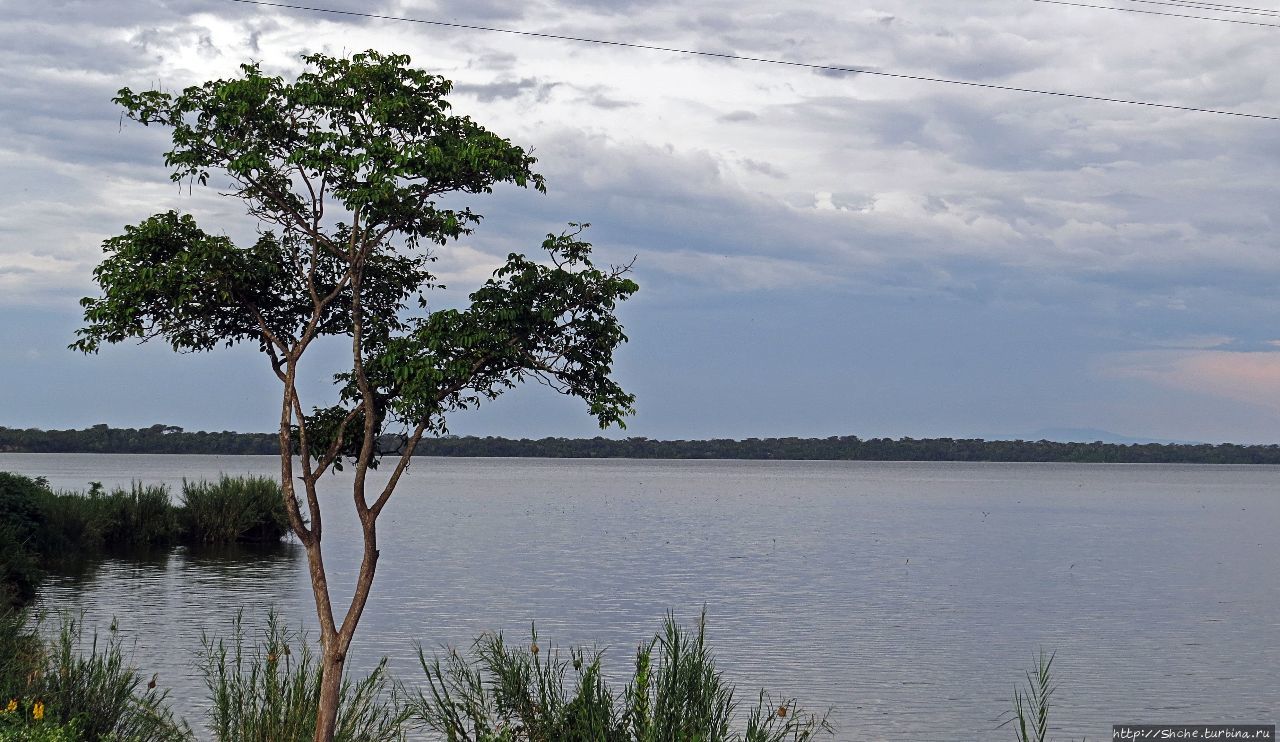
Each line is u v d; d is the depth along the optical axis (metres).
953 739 19.30
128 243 11.80
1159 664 26.45
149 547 47.81
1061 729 20.48
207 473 153.00
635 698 11.30
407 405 11.66
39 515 42.56
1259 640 29.77
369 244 11.76
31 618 25.86
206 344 12.51
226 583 36.84
